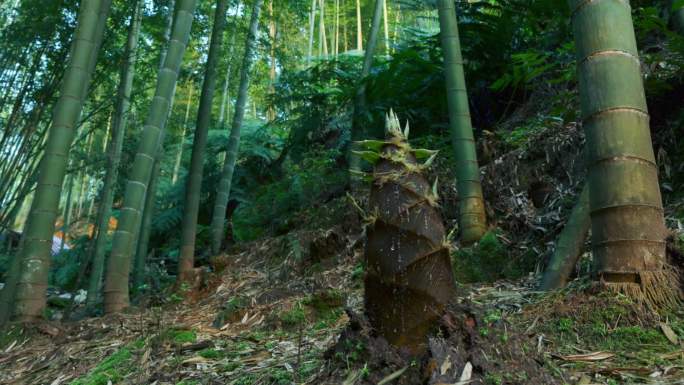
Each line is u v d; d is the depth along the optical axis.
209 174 11.35
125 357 3.11
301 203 8.08
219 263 6.39
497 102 7.38
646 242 2.30
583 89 2.42
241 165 11.66
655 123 4.61
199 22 9.35
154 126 5.00
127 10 7.73
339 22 18.67
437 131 7.25
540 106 6.25
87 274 10.65
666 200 3.91
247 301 4.25
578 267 3.29
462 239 4.46
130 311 4.74
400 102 7.40
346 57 10.68
